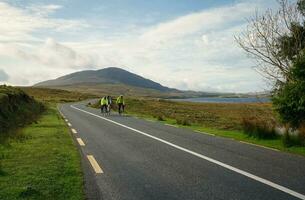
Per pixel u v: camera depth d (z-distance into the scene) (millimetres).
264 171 9133
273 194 7051
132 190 7371
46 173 8625
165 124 24062
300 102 13250
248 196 6922
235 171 9141
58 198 6699
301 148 12992
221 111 60375
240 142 14766
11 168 9148
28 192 6906
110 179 8289
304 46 17734
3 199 6570
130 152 12125
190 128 21312
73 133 17984
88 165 9883
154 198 6824
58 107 54812
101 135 17172
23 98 37312
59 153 11508
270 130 15656
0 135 15203
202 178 8406
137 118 30438
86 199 6715
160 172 9055
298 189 7406
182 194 7082
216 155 11539
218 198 6805
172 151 12336
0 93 26344
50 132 17828
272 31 18078
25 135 16219
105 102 38312
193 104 96938
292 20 17906
